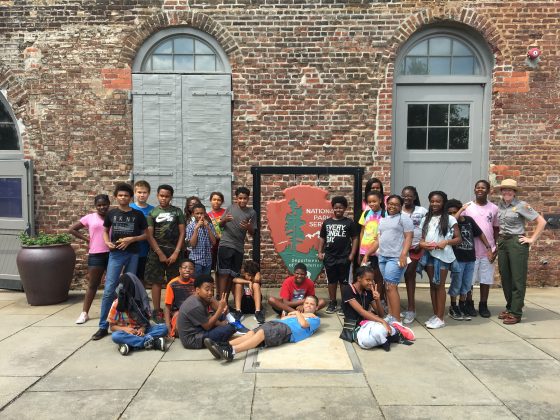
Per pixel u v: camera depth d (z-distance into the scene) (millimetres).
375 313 5133
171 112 7191
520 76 7129
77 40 7117
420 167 7430
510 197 5629
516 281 5508
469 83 7277
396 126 7379
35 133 7211
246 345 4582
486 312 5820
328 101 7168
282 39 7109
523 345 4820
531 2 7051
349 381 3955
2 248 7316
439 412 3439
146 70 7234
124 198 5305
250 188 7270
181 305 4867
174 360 4434
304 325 4941
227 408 3500
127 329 4699
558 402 3598
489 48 7168
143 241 5723
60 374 4133
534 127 7184
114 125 7199
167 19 7074
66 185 7258
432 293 5527
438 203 5430
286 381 3953
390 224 5230
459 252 5633
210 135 7211
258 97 7172
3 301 6688
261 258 7348
